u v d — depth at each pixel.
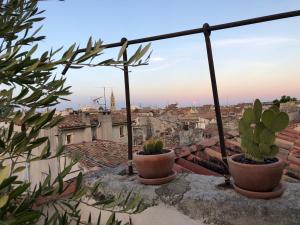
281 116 1.24
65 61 0.86
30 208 0.91
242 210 1.23
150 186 1.57
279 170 1.22
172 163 1.62
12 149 0.85
